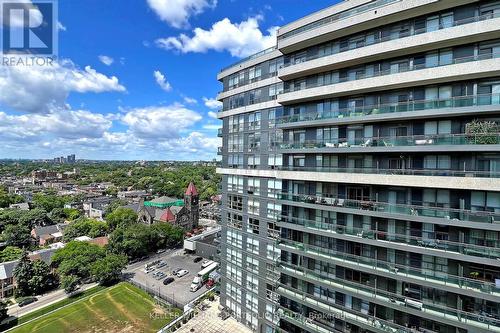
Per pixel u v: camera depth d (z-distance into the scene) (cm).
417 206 2189
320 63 2609
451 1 1986
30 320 5053
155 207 12156
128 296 5928
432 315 2148
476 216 1964
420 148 2109
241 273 4034
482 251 1984
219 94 4284
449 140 2059
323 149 2639
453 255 2033
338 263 2616
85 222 10325
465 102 2014
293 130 3128
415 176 2139
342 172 2609
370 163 2516
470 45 2028
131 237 8244
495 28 1808
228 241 4262
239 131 3978
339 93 2559
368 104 2514
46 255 7712
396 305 2312
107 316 5162
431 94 2198
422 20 2200
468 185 1931
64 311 5350
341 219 2705
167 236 9156
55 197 15950
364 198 2556
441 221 2048
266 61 3541
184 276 6962
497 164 1956
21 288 6047
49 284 6425
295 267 3055
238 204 4047
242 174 3900
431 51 2180
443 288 2086
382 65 2420
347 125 2650
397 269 2344
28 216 11119
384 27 2386
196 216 11831
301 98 2805
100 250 7206
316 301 2916
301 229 2883
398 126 2361
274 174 3441
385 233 2364
